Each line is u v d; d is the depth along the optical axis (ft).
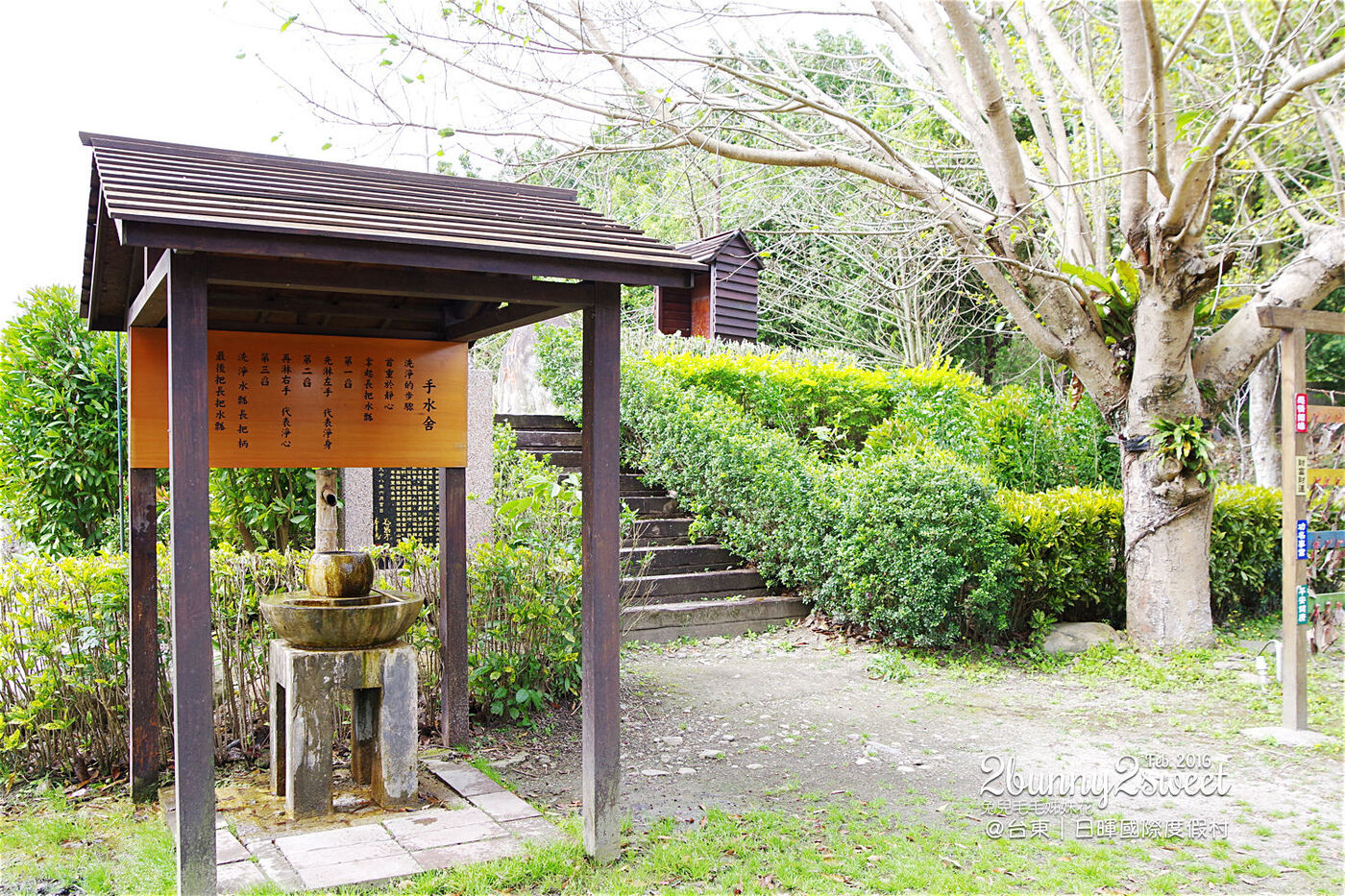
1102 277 25.08
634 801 14.65
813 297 67.87
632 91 21.95
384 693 13.98
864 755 17.02
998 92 22.39
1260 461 48.44
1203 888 11.56
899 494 24.48
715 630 26.86
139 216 9.26
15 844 12.71
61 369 24.91
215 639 16.42
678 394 34.12
